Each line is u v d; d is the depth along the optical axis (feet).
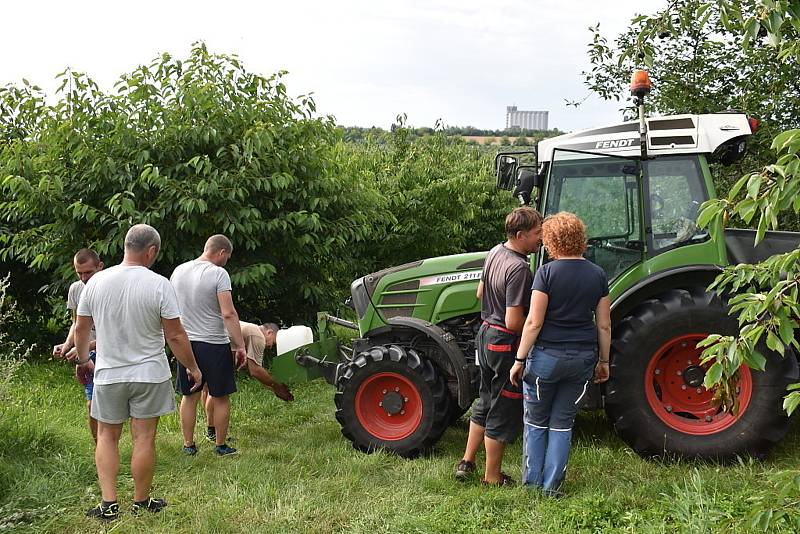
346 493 14.85
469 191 38.04
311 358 19.70
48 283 30.83
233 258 27.02
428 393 17.26
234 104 27.25
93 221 26.71
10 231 29.25
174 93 27.07
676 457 15.88
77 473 15.70
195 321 17.22
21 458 15.97
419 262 19.29
